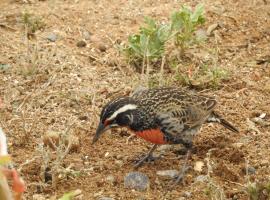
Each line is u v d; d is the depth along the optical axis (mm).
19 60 13469
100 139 11508
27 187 10273
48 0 16031
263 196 9891
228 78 13305
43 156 10500
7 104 12367
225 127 11578
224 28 14992
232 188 10227
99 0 16047
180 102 10695
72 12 15414
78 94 12672
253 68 13703
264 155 11031
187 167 10688
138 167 10867
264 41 14633
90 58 13844
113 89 12891
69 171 10469
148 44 13281
